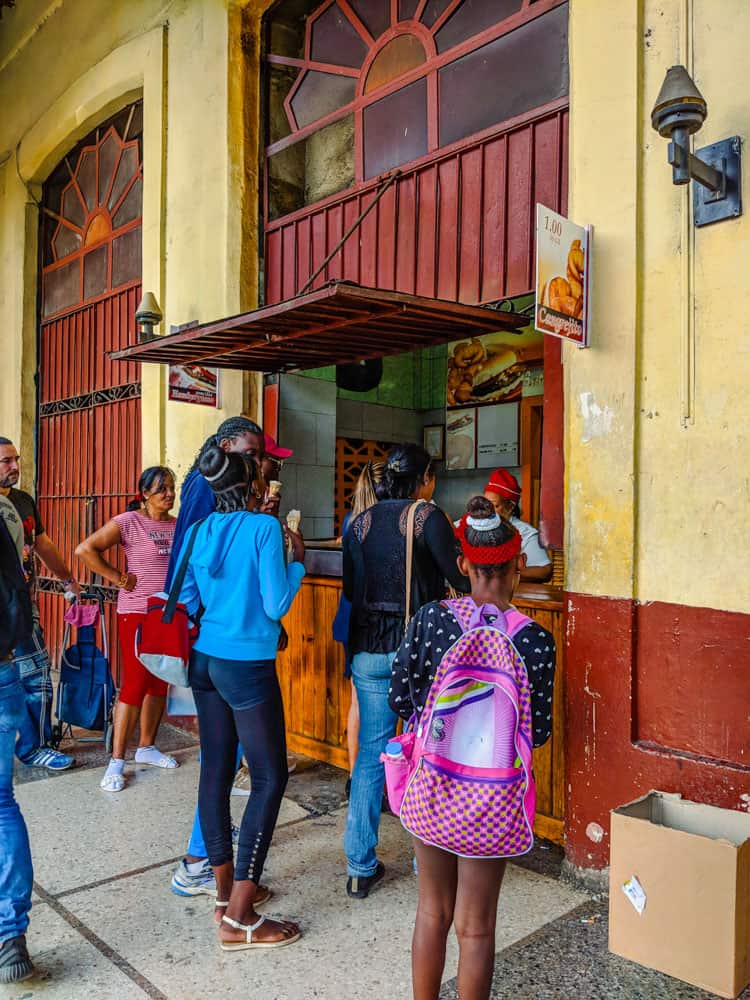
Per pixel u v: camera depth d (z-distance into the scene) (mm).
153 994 2502
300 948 2750
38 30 7363
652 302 2986
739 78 2742
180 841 3605
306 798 4102
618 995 2486
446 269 4027
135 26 6000
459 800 1980
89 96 6445
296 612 4758
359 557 3107
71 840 3609
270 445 4035
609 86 3088
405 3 4316
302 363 4758
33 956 2711
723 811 2594
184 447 5465
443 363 7664
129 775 4461
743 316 2744
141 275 6238
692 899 2330
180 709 3500
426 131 4172
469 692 2020
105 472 6617
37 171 7488
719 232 2799
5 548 2674
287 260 5012
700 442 2852
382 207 4383
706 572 2832
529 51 3686
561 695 3439
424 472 3189
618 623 3039
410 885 3199
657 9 2969
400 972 2609
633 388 3008
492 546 2113
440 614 2127
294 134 5000
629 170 3025
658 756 2910
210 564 2738
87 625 4809
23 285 7629
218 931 2857
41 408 7660
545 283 2891
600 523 3100
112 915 2977
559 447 3445
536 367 6871
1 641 2613
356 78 4613
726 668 2779
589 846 3133
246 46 5082
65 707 4805
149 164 5766
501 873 2113
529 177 3633
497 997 2471
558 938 2807
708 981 2307
